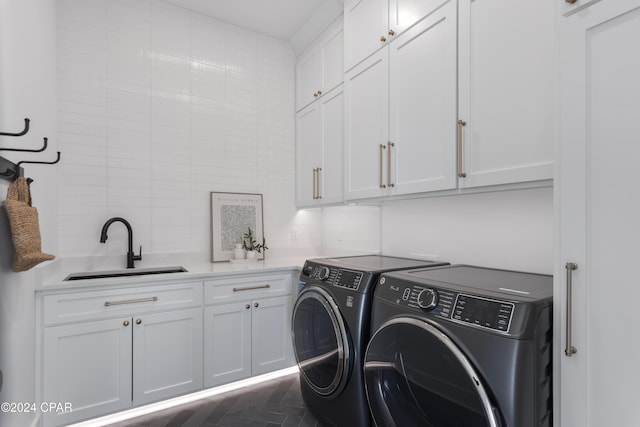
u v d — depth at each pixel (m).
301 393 2.17
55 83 2.15
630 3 0.82
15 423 1.36
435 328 1.13
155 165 2.55
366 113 2.19
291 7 2.66
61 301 1.77
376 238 2.62
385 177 2.03
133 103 2.47
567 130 0.95
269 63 3.11
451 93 1.60
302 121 3.08
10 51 1.31
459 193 1.61
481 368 0.99
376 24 2.11
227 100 2.88
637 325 0.80
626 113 0.83
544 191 1.58
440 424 1.14
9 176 1.22
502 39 1.38
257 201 3.00
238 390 2.34
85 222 2.29
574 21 0.94
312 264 2.05
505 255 1.73
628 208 0.82
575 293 0.92
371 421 1.54
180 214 2.65
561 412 0.95
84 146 2.29
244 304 2.34
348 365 1.57
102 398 1.86
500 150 1.39
